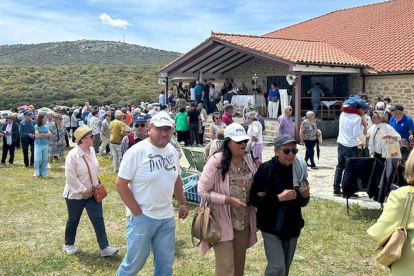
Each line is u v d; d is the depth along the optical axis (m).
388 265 2.76
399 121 8.85
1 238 6.41
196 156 8.52
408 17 24.03
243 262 4.17
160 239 4.02
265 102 21.97
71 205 5.61
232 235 3.94
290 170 4.01
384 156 7.68
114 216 7.55
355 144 8.12
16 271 5.16
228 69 25.28
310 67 17.48
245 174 4.05
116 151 12.02
